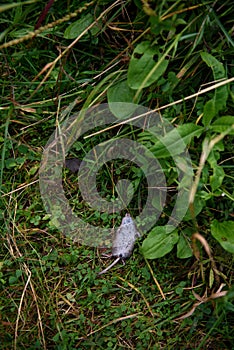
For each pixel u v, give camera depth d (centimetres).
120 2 135
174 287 137
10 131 141
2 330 134
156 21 125
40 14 138
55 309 136
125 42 139
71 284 137
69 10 134
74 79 139
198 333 136
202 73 137
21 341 133
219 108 131
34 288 136
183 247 135
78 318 136
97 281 137
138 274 138
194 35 131
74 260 137
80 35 133
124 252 137
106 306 136
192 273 137
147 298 137
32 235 139
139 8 134
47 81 140
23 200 140
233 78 129
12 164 140
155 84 135
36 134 141
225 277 133
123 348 135
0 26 141
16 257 137
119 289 137
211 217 135
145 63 130
